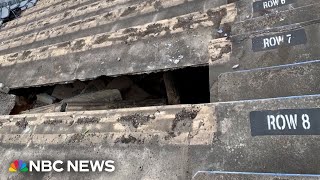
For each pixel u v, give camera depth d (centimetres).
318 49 198
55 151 233
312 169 156
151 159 197
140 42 291
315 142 161
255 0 257
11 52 423
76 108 332
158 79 359
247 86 205
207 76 345
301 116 170
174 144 196
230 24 254
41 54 360
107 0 427
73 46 338
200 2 308
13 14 675
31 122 266
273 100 182
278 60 208
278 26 224
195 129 197
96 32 355
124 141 213
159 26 292
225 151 180
